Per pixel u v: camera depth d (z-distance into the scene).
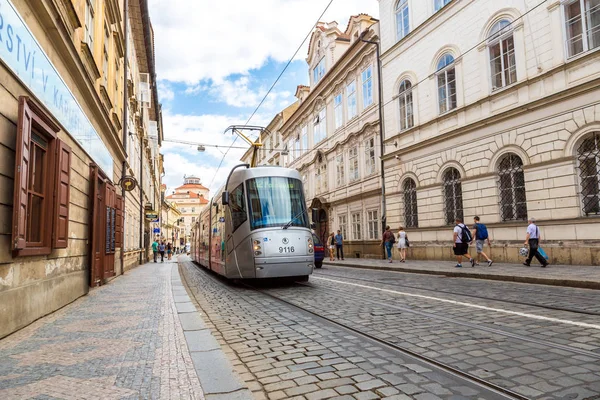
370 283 10.76
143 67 29.98
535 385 3.41
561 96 12.48
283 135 41.66
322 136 31.25
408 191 20.05
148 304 7.65
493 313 6.25
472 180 15.83
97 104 10.48
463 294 8.25
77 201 8.75
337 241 22.67
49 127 6.64
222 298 9.17
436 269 13.36
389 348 4.64
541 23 13.32
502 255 14.38
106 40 13.16
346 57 26.14
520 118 13.91
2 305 5.02
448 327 5.46
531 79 13.48
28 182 6.15
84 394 3.15
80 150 9.14
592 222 11.59
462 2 16.59
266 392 3.48
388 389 3.44
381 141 21.92
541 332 5.03
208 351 4.39
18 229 5.24
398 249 19.95
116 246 14.24
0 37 4.94
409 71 19.80
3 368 3.82
